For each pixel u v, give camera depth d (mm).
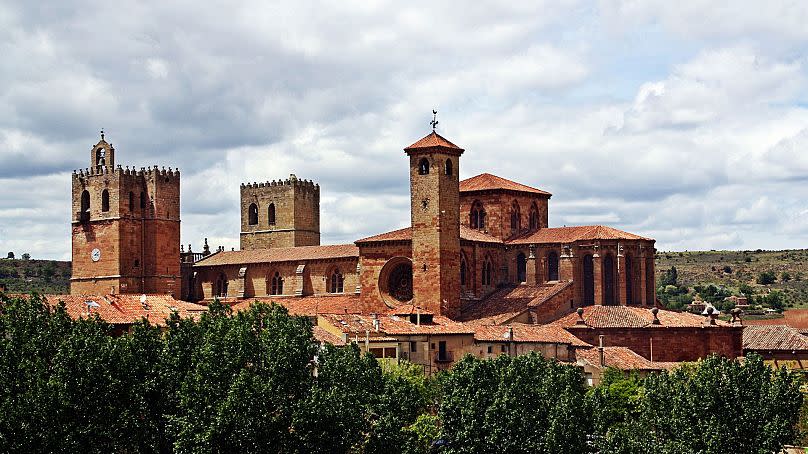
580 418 160000
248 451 138875
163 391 143125
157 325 156000
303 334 156125
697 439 161250
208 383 141875
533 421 160500
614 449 158125
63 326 145250
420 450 162750
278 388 144375
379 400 154000
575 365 193375
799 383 170750
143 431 139875
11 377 136000
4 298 147500
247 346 146750
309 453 142375
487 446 159250
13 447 130875
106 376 138500
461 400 162625
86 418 136625
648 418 168125
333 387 149750
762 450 159125
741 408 162125
